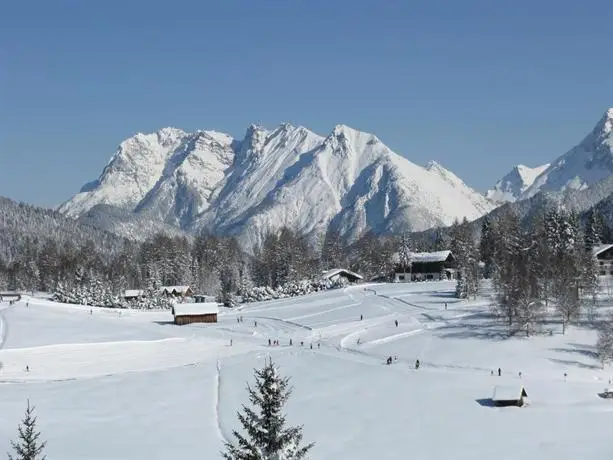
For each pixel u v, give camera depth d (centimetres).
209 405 11131
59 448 8838
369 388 11662
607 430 8962
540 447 8356
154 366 14825
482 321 16300
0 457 8312
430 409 10288
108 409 11100
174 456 8394
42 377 13850
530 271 16475
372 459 8150
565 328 14738
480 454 8194
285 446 3769
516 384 11288
